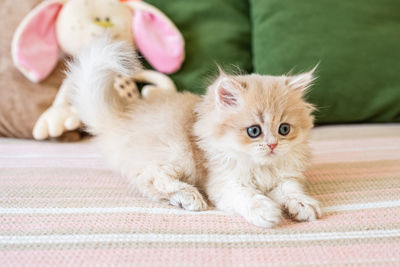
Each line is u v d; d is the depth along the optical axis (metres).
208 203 0.50
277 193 0.49
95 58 0.53
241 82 0.50
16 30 0.67
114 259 0.40
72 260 0.40
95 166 0.56
